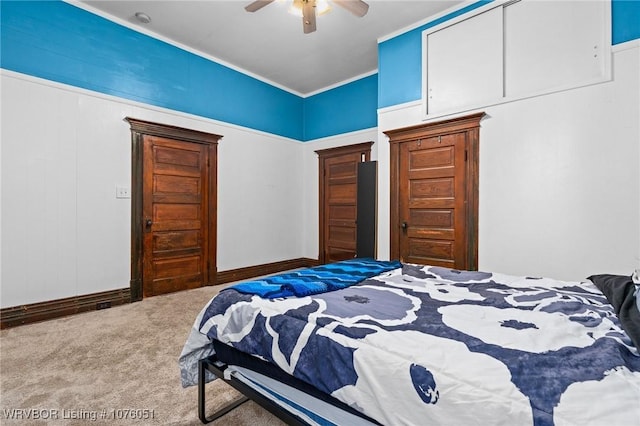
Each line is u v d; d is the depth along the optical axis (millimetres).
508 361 806
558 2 2703
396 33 3732
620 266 2416
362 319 1133
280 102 5270
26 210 2844
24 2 2861
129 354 2213
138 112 3584
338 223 5145
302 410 1154
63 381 1855
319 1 2791
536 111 2783
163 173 3758
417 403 808
